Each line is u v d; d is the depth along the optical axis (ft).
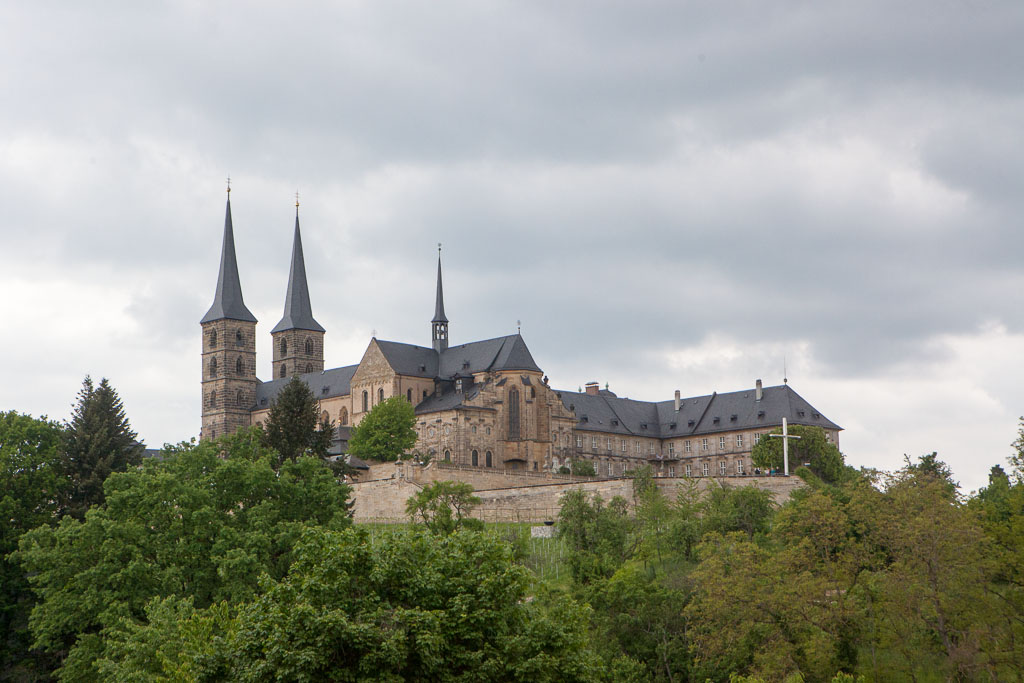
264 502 416.87
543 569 450.71
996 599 335.88
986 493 504.43
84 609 382.22
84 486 510.99
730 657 341.82
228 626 278.67
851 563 342.64
